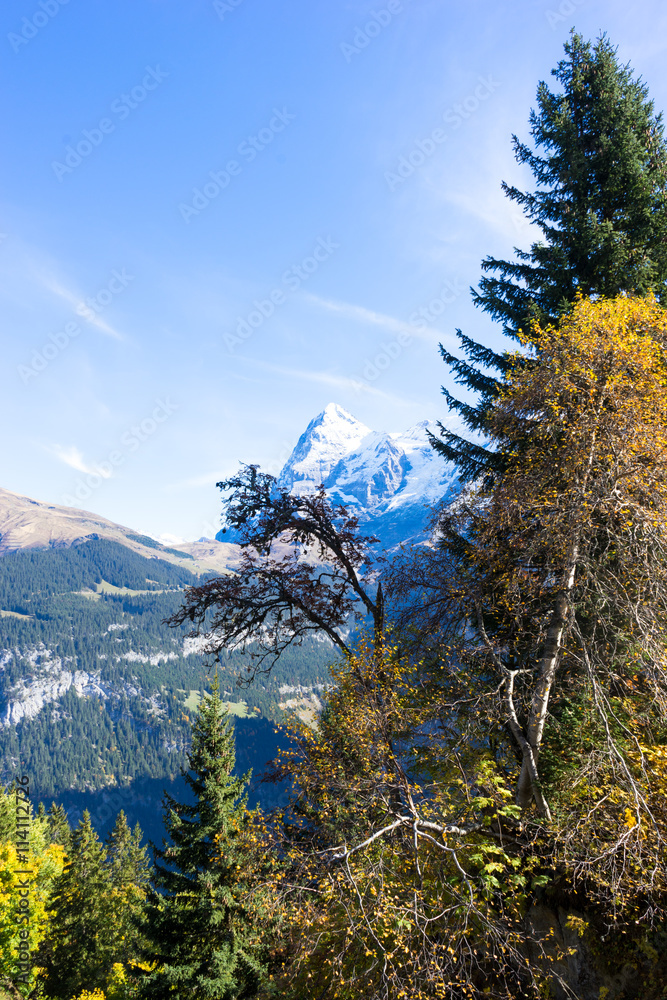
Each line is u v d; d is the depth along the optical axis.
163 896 17.98
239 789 17.92
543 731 9.35
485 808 9.31
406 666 10.96
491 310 13.91
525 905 8.52
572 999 7.44
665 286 12.37
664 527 8.24
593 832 7.49
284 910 8.24
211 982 15.09
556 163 13.84
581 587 8.99
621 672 8.63
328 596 15.03
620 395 9.30
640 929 7.27
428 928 7.95
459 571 11.14
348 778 9.08
